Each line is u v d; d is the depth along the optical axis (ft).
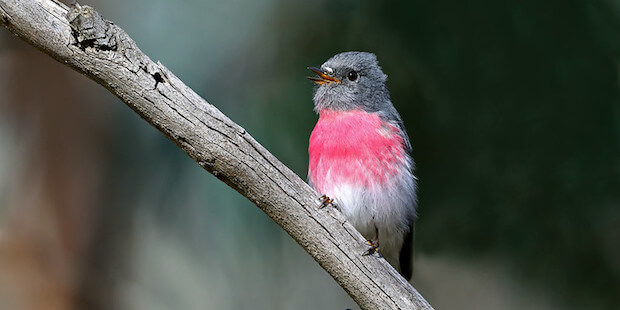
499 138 32.48
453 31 32.55
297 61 36.60
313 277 39.91
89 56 20.51
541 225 32.30
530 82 31.96
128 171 36.47
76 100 35.55
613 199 31.37
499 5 31.96
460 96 32.83
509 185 32.55
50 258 33.86
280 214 23.12
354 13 35.09
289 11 37.29
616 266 31.99
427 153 33.53
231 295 37.24
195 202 36.83
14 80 35.09
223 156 21.93
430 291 38.06
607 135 31.30
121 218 35.96
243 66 37.88
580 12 31.55
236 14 38.50
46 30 20.22
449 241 33.78
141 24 38.34
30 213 34.01
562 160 31.71
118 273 35.50
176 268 36.78
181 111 21.40
